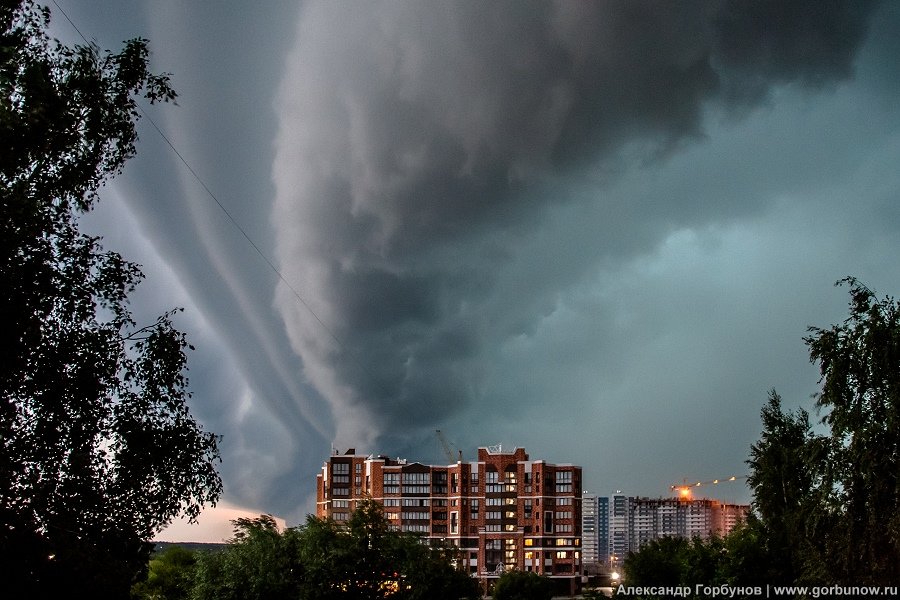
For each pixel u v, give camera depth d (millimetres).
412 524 197500
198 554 56875
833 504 36406
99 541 21766
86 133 22938
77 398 21359
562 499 194500
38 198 20906
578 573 191625
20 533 19781
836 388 36438
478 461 199375
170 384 23500
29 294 19750
